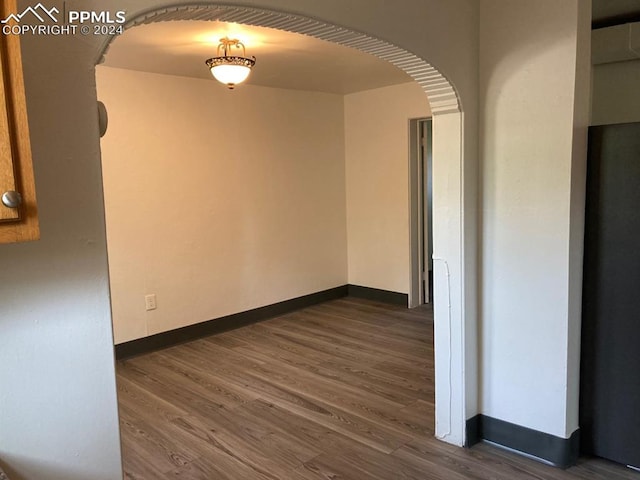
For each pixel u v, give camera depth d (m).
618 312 2.48
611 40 3.55
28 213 0.92
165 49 3.52
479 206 2.71
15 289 1.26
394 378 3.76
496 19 2.54
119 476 1.48
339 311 5.58
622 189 2.41
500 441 2.77
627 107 3.89
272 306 5.39
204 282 4.76
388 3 2.12
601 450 2.60
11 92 0.88
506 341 2.69
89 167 1.37
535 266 2.55
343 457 2.71
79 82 1.34
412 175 5.46
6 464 1.29
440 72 2.42
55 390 1.35
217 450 2.81
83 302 1.38
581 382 2.62
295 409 3.28
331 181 5.88
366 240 5.96
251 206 5.09
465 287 2.68
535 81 2.45
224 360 4.19
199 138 4.61
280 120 5.27
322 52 3.73
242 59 3.45
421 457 2.69
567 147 2.38
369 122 5.71
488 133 2.63
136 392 3.59
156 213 4.36
